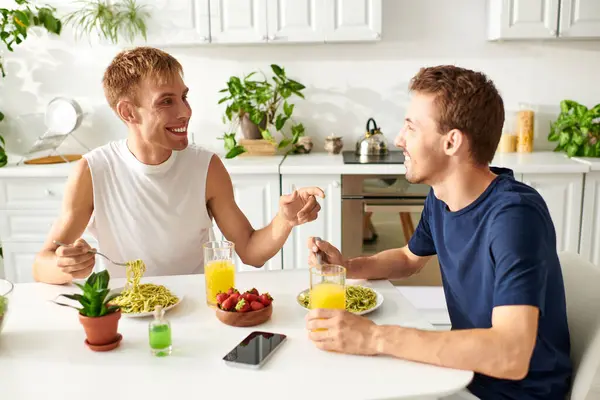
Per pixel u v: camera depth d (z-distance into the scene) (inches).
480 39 138.9
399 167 120.6
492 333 43.8
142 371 44.3
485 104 49.3
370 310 54.4
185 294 60.5
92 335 47.5
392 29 139.7
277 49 142.1
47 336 50.7
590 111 128.2
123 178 71.3
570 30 125.0
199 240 75.2
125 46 136.3
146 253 73.4
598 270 53.6
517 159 126.5
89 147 147.7
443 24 138.8
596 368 46.3
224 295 54.2
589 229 121.1
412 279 125.3
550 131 141.9
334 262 62.9
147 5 128.5
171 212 72.6
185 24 128.7
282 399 40.1
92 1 132.1
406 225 124.1
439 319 124.7
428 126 50.6
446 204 55.2
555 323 49.3
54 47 143.7
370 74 142.1
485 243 49.1
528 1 124.8
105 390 41.4
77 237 71.1
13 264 131.0
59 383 42.5
